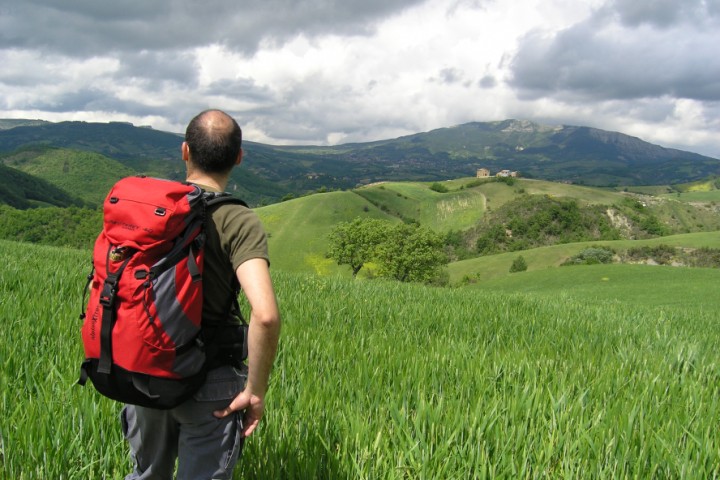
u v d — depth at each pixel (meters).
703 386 4.95
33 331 5.12
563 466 3.06
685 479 2.96
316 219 165.12
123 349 1.99
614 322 9.69
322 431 3.27
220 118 2.37
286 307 7.86
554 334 7.35
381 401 3.91
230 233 2.17
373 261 79.06
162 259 2.04
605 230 156.88
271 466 2.92
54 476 2.74
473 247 158.50
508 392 4.27
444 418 3.53
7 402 3.44
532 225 157.38
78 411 3.20
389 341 6.04
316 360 4.84
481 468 2.89
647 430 3.50
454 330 7.21
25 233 87.94
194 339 2.12
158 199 2.06
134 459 2.50
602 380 4.68
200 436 2.26
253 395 2.21
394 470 2.89
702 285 51.19
